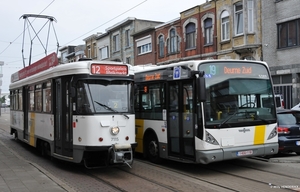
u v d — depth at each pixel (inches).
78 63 373.7
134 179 348.5
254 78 382.3
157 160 428.5
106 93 372.2
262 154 373.4
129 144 362.0
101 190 306.5
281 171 366.9
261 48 878.4
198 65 358.6
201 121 349.4
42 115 465.4
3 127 1093.1
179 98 382.6
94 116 357.1
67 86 388.5
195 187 308.8
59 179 346.6
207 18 1026.7
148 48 1346.0
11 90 699.4
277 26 842.2
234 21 924.0
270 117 384.2
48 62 462.9
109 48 1673.2
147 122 444.8
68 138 383.2
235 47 909.8
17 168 384.2
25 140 566.9
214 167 398.9
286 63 820.0
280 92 850.8
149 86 443.5
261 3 877.8
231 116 360.8
